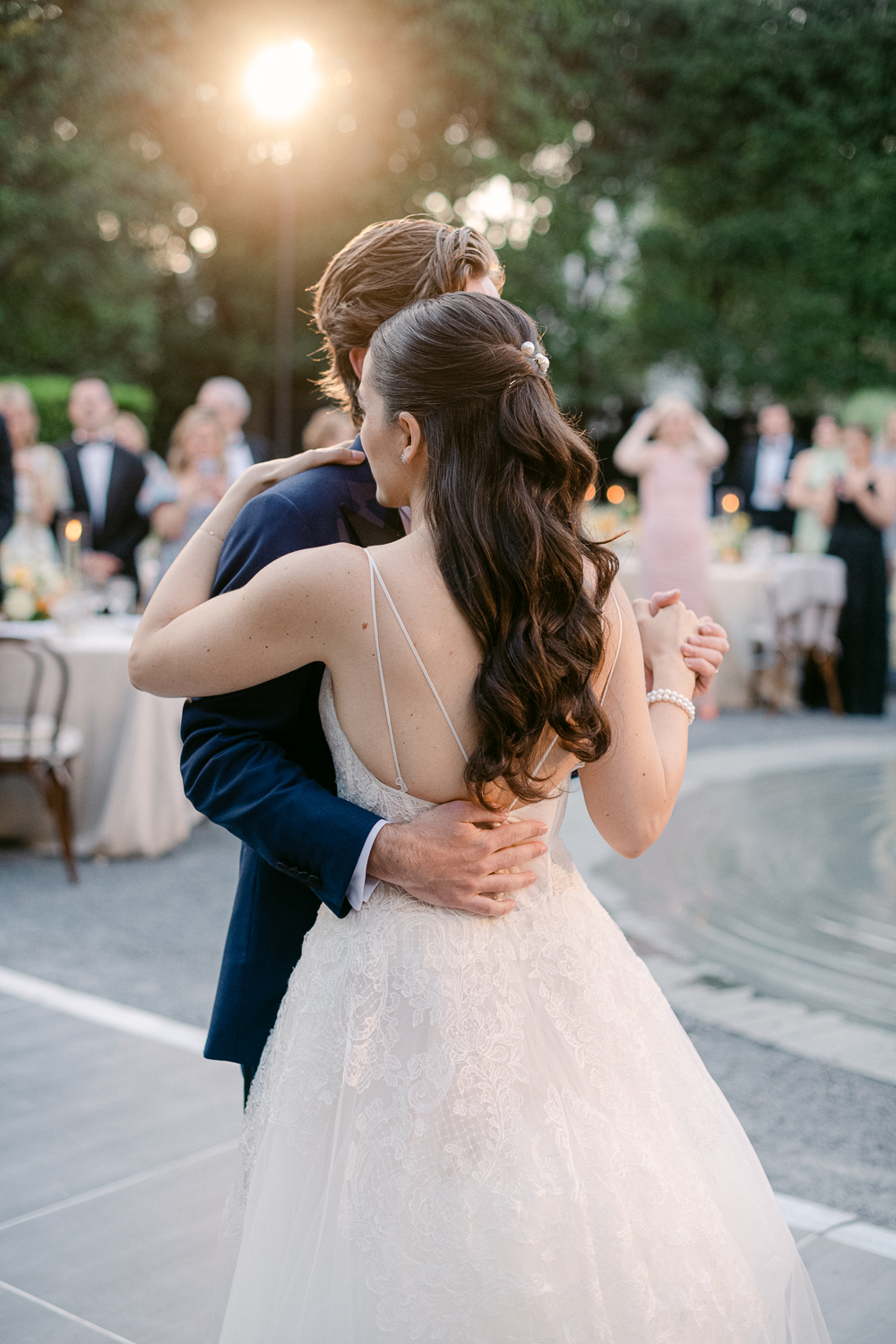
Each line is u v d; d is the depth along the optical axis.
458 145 19.52
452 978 1.32
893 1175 2.64
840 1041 3.39
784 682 9.01
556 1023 1.37
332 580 1.28
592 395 22.30
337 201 19.09
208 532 1.53
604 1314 1.26
